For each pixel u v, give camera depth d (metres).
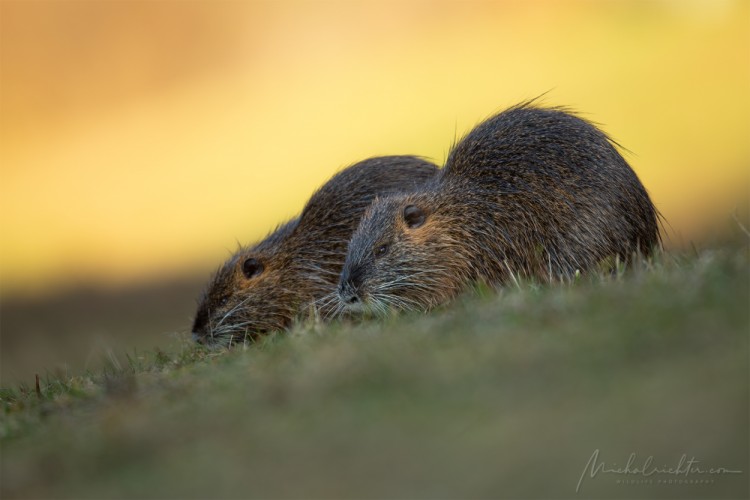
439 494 11.03
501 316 15.36
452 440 11.83
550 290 17.62
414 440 11.93
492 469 11.23
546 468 11.13
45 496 12.52
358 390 13.30
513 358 13.34
